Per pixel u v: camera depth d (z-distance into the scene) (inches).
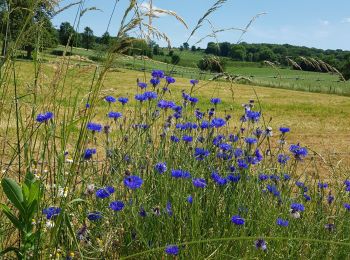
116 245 116.2
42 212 99.3
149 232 120.9
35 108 104.8
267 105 925.2
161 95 160.6
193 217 118.2
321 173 299.7
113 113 154.1
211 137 163.5
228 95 1032.8
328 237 138.4
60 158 100.0
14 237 123.3
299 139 508.1
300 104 990.4
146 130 144.3
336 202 168.9
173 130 166.6
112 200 123.9
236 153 154.9
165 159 149.0
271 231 126.3
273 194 139.2
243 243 119.4
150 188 138.4
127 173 120.4
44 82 102.2
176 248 103.5
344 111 863.7
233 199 132.3
